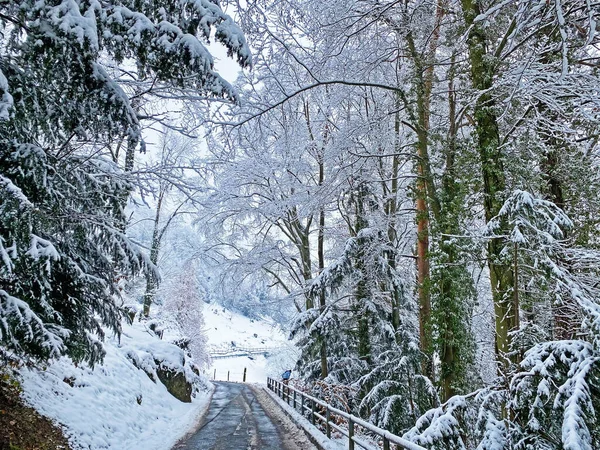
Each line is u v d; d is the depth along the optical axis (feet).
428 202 40.52
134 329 68.54
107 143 24.66
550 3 24.43
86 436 28.45
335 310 53.78
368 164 48.21
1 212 16.97
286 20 40.37
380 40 46.85
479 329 54.39
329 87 47.57
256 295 76.79
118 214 26.66
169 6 20.66
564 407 18.16
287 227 66.80
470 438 25.35
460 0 37.86
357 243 50.37
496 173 31.22
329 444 31.91
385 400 40.40
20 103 18.83
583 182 34.35
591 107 31.83
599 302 24.93
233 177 59.06
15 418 23.41
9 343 19.95
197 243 78.89
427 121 44.24
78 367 38.01
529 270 27.73
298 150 56.80
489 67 32.86
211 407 61.31
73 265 23.30
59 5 17.28
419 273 43.86
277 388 83.30
